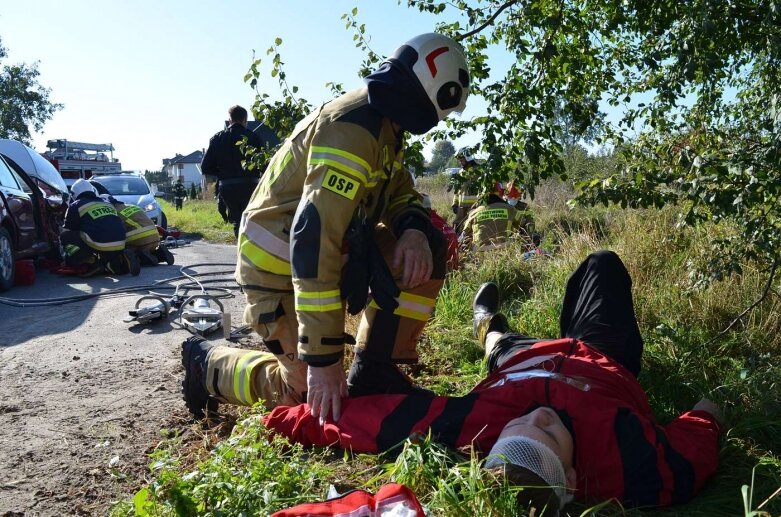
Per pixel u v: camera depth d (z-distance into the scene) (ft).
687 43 10.66
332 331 8.77
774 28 10.68
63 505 9.12
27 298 24.66
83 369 15.43
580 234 22.25
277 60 16.37
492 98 12.89
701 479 8.02
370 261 9.29
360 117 8.74
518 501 7.01
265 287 9.75
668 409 11.25
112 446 10.93
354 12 15.24
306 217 8.55
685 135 12.25
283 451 9.43
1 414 12.57
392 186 10.09
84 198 29.58
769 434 9.61
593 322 10.17
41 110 164.14
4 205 26.00
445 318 17.29
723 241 12.87
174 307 21.97
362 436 8.91
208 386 11.05
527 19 12.41
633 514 7.66
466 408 8.59
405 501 6.57
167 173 316.60
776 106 10.82
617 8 14.34
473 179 13.28
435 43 8.81
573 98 13.94
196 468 8.43
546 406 8.16
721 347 13.09
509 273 20.95
